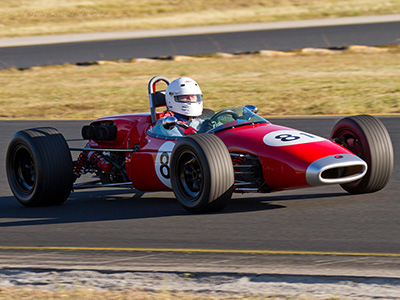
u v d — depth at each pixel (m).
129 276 20.30
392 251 21.77
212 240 23.92
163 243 23.88
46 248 24.03
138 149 31.58
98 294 18.56
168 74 85.62
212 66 90.56
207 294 18.28
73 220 28.34
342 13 139.88
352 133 29.70
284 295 17.97
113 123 33.31
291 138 28.06
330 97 64.44
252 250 22.48
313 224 25.50
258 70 85.62
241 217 26.97
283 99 65.12
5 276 20.89
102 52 106.19
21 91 77.44
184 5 165.12
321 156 26.62
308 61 91.25
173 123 29.66
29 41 121.50
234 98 67.25
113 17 152.12
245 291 18.45
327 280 19.22
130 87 77.00
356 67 84.38
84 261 22.16
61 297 18.42
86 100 69.94
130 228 26.30
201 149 26.58
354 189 30.02
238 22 136.25
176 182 28.30
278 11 147.88
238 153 28.59
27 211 30.88
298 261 21.09
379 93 65.12
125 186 32.66
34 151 30.75
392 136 45.75
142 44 111.94
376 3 148.75
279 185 27.27
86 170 34.22
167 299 17.88
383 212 26.92
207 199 26.73
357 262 20.75
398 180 33.34
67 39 122.06
